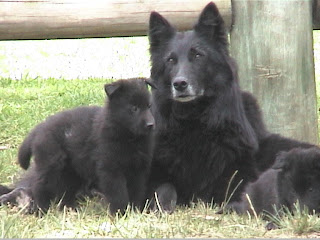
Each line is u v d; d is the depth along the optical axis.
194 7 21.16
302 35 21.09
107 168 15.87
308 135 21.50
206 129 17.77
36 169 16.59
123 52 45.38
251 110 19.16
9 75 39.16
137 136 15.81
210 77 17.77
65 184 16.64
